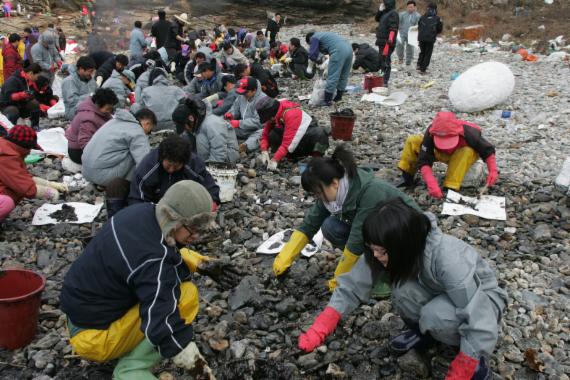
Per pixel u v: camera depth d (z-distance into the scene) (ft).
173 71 44.50
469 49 52.11
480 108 29.25
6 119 23.94
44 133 25.11
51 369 10.66
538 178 20.16
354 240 11.38
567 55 45.37
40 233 16.43
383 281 9.72
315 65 40.70
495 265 14.34
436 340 10.64
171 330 8.61
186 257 12.12
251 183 20.12
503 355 10.82
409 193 18.99
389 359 10.80
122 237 8.78
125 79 32.19
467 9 70.54
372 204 10.98
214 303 12.76
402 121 28.50
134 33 43.52
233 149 20.97
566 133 25.59
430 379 10.25
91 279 8.95
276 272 13.03
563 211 17.19
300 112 21.06
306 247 15.06
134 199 14.84
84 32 72.18
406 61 44.04
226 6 86.17
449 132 16.90
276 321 12.24
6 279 11.59
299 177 20.31
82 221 16.92
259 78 31.94
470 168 18.49
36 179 18.69
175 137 13.79
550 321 11.85
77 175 20.99
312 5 83.76
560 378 10.14
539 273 13.92
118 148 17.65
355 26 78.13
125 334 9.25
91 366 10.73
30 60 43.37
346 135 24.98
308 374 10.56
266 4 84.48
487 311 8.87
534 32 57.11
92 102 20.77
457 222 16.67
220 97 30.66
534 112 29.30
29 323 11.21
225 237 16.24
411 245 8.28
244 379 10.34
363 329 11.60
